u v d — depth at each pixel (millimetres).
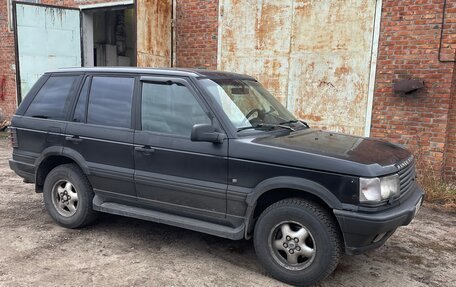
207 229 4070
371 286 3834
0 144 11484
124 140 4441
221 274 3961
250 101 4512
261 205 4012
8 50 13453
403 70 7258
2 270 3922
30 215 5512
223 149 3922
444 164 7230
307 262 3699
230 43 9117
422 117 7172
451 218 5844
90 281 3750
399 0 7164
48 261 4141
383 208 3518
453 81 6949
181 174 4145
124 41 14594
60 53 10875
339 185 3506
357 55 7664
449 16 6758
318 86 8141
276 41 8531
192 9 9578
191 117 4148
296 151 3699
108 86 4719
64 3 11406
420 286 3867
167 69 4508
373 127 7645
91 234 4891
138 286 3686
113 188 4602
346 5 7664
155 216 4367
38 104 5188
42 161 5078
